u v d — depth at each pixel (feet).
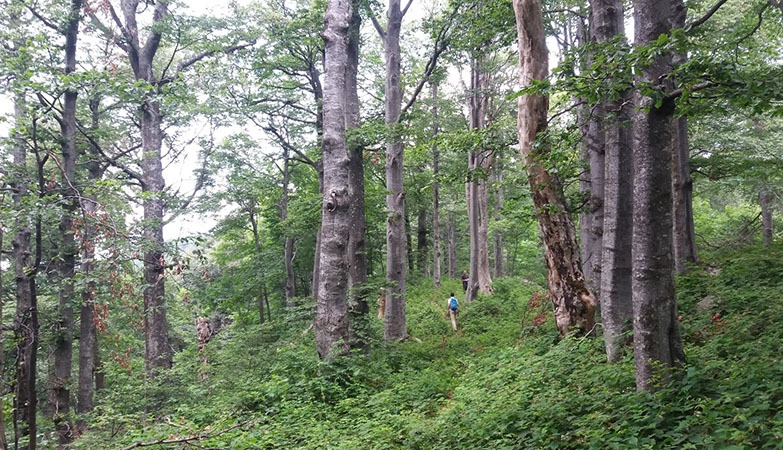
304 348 36.70
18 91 25.70
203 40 54.95
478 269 73.41
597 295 32.07
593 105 17.72
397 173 47.93
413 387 28.14
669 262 15.74
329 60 32.58
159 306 43.55
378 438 20.07
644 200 15.72
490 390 23.27
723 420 12.48
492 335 42.63
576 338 26.12
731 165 42.55
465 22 37.78
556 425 16.08
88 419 35.01
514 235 98.43
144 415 29.48
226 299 83.76
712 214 92.38
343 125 32.71
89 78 27.76
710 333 22.00
